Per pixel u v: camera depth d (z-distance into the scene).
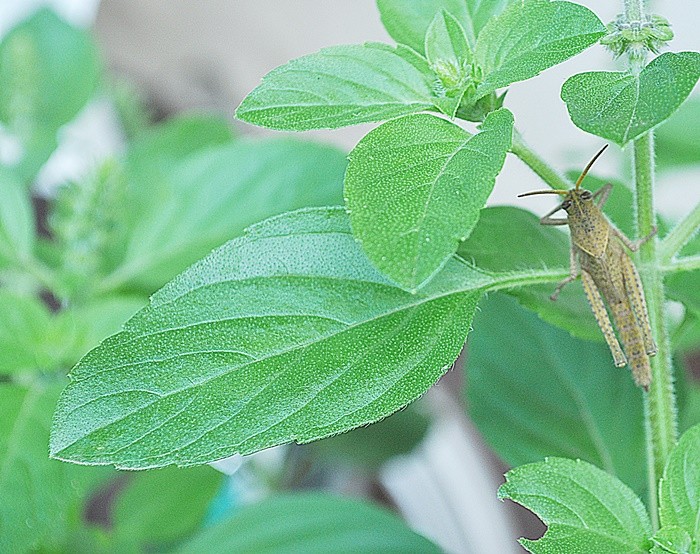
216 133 0.46
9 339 0.37
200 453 0.30
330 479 0.57
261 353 0.30
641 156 0.32
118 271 0.39
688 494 0.31
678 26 0.59
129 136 0.54
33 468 0.35
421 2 0.33
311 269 0.31
